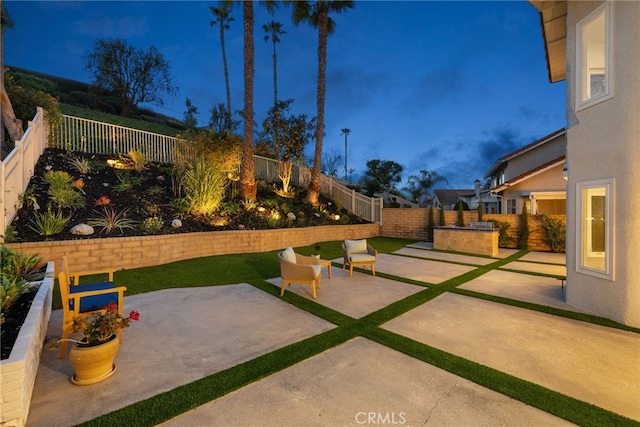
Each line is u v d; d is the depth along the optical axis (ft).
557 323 14.29
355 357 10.93
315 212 48.08
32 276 14.53
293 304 16.75
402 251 37.65
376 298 17.98
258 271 24.11
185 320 14.26
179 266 24.38
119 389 8.88
